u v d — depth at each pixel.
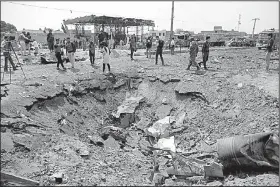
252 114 9.40
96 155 8.23
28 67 14.70
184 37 36.00
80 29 33.75
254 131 8.59
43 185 6.07
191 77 12.86
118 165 7.91
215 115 10.16
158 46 15.46
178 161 7.99
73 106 11.01
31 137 7.78
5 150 6.97
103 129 10.60
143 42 32.00
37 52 19.06
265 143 6.89
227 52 24.64
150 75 13.74
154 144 10.12
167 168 7.95
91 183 6.43
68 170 6.83
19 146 7.28
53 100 10.41
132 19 28.42
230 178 6.93
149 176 7.54
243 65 15.95
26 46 18.23
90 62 16.48
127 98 12.94
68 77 12.57
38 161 6.96
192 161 8.05
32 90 10.30
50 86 11.04
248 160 6.89
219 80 12.24
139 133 11.04
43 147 7.63
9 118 8.20
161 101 12.30
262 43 36.53
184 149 9.29
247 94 10.53
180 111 11.34
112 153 8.79
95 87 12.45
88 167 7.27
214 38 39.75
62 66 13.89
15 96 9.51
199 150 8.95
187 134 10.02
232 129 9.21
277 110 9.10
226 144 7.29
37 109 9.53
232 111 9.98
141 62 16.66
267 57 13.33
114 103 12.57
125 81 13.55
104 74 13.46
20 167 6.57
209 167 7.09
